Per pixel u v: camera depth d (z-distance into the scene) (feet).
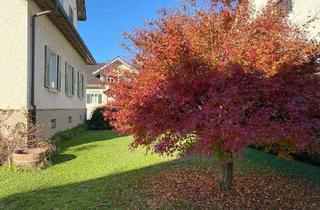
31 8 33.55
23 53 32.32
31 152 28.27
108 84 19.04
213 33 17.24
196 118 14.98
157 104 16.62
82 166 28.50
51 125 42.39
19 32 32.37
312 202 18.58
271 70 15.47
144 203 18.30
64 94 51.21
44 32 38.29
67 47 53.21
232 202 18.26
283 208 17.60
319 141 14.94
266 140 14.33
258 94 15.01
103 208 17.75
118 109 19.21
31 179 24.14
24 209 18.02
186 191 20.11
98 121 69.72
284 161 29.17
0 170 26.61
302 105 14.67
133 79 18.79
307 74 16.39
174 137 16.51
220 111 14.70
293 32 17.24
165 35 17.52
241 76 15.26
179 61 16.62
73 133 52.08
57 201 19.10
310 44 16.84
